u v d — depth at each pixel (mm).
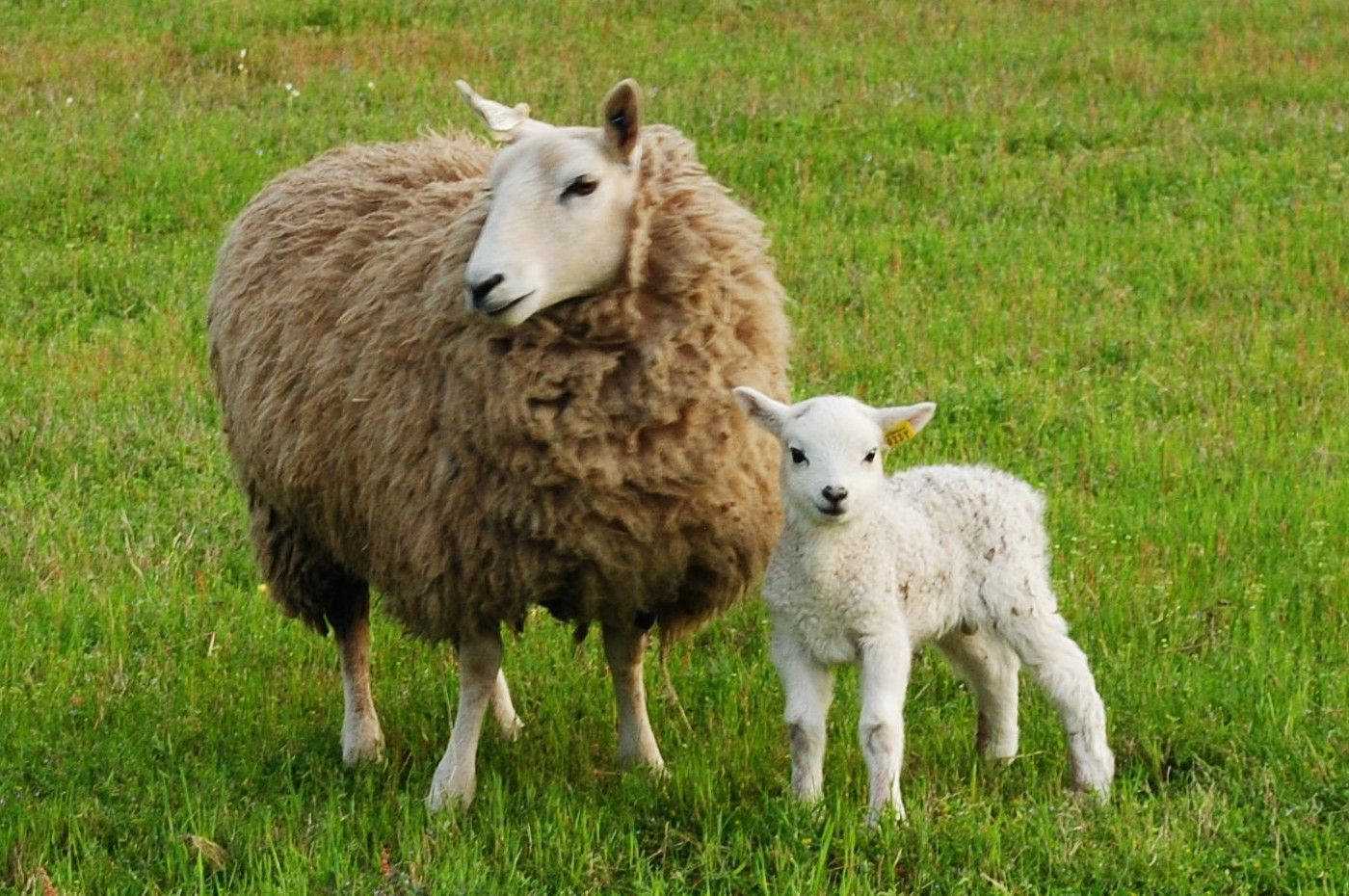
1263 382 12398
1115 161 17969
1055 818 6707
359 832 6945
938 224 16469
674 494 6887
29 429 11875
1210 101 20594
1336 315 13781
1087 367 12719
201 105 20547
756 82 20953
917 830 6434
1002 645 7398
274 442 7809
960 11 25234
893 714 6590
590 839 6656
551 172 6676
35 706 8352
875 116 19531
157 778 7570
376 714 8398
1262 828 6672
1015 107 20000
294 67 22016
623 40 23531
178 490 11172
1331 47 22969
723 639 9234
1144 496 10445
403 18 24641
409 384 7129
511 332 6832
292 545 8281
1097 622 8859
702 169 7297
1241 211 16359
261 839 6785
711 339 6922
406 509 7121
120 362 13305
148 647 9242
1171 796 7148
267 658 9164
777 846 6414
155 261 15633
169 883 6582
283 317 7895
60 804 7125
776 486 7223
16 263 15469
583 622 7543
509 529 6922
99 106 20344
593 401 6754
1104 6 25594
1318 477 10602
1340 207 16391
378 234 7797
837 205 17016
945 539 6992
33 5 24766
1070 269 15047
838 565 6590
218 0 25062
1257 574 9352
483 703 7348
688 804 7066
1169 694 7930
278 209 8398
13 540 10391
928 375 12484
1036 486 10664
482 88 21078
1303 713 7586
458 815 7020
